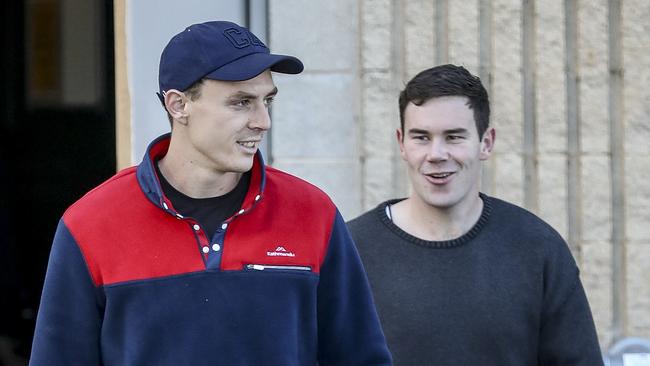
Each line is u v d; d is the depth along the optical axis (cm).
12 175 1914
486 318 1207
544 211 1742
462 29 1728
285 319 1004
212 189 1021
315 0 1755
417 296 1220
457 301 1213
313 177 1769
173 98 994
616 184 1767
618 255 1769
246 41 991
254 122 988
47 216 1916
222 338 982
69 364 1002
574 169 1761
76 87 1880
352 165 1769
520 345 1213
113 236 997
